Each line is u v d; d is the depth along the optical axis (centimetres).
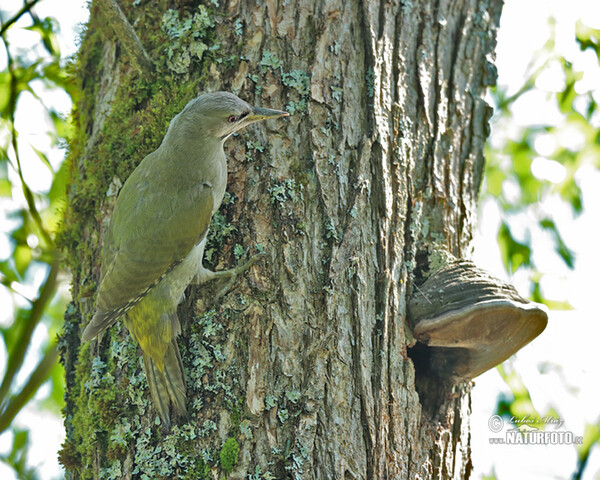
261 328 861
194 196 928
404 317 912
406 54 997
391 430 863
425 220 970
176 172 938
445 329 889
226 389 847
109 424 873
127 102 980
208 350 866
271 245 891
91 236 982
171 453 835
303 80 941
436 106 1008
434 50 1023
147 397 877
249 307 869
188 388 862
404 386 886
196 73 959
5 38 1135
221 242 921
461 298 907
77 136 1053
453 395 952
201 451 833
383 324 886
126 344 915
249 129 935
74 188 1010
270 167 918
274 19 959
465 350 946
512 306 880
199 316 901
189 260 907
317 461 822
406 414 880
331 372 850
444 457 912
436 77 1017
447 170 1000
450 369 955
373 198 921
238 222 916
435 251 957
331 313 866
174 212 923
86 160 998
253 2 962
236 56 952
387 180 931
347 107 939
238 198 923
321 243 892
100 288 919
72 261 1000
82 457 898
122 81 993
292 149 923
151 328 902
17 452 1346
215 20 962
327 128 927
